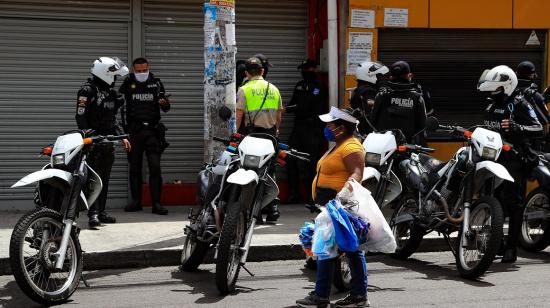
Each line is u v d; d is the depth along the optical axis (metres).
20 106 12.46
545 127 12.67
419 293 8.02
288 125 13.52
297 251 9.96
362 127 11.91
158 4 12.86
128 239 10.10
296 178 13.29
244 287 8.34
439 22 13.30
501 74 9.91
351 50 13.03
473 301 7.66
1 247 9.46
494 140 8.74
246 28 13.29
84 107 10.38
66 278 7.79
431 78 13.50
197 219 8.55
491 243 8.30
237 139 8.62
